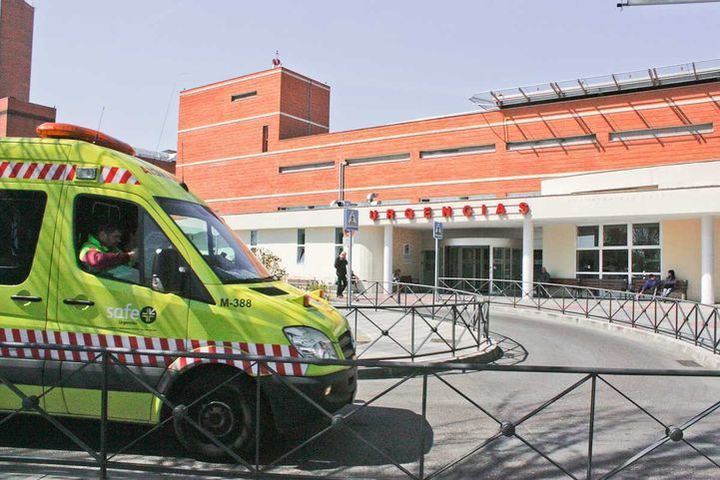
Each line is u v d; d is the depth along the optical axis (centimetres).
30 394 450
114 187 474
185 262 458
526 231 2417
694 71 2614
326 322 478
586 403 683
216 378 449
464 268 2895
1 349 455
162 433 520
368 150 3638
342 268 2188
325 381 448
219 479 413
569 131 2961
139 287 454
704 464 478
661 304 1464
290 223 3158
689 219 2303
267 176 4097
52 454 463
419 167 3431
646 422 602
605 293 1953
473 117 3256
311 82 4312
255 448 446
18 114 4578
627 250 2458
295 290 520
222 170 4353
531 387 772
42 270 463
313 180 3872
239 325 445
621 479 442
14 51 5294
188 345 444
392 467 454
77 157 484
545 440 535
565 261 2605
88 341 450
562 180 2705
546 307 1988
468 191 3253
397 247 2962
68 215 471
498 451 501
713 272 2117
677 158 2689
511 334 1337
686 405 680
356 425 566
